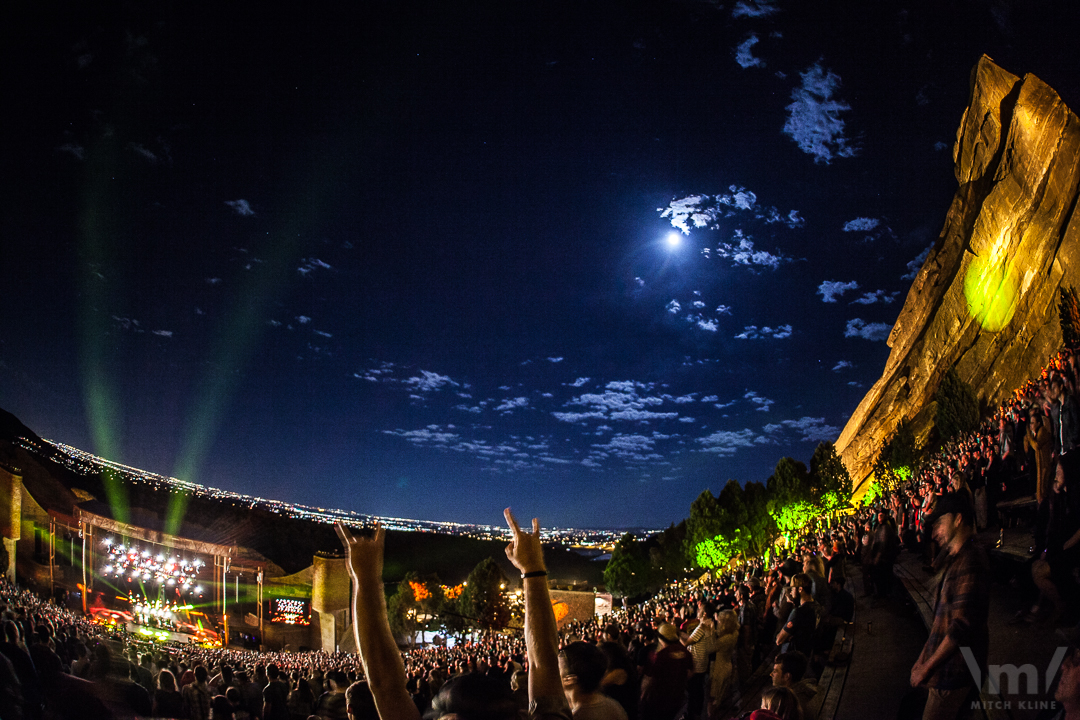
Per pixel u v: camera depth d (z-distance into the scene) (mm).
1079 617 7508
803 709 6539
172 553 79562
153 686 14000
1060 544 8164
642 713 8055
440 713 2627
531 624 3242
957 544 4699
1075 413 11023
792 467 67438
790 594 10828
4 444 86188
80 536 78188
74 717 6488
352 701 3480
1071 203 49594
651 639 13320
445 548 133125
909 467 53750
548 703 3000
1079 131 50250
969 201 70312
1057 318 47469
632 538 90750
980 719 5121
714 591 20781
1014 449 17500
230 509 116562
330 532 114500
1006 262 56500
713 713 9500
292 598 76000
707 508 74500
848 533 24734
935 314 70938
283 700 11094
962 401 49469
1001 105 64812
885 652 10250
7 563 65562
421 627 79500
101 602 70500
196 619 70312
